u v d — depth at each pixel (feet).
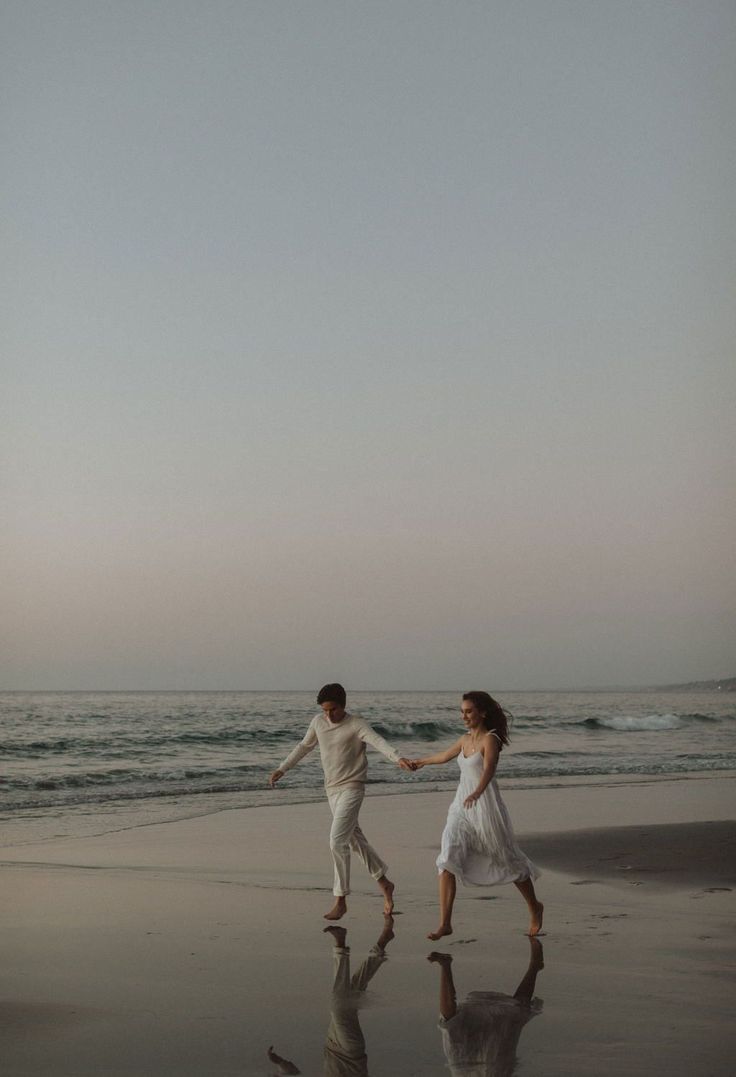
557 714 220.23
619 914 24.35
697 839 37.37
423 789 60.54
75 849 35.40
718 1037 14.90
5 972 18.52
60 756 92.02
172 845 36.58
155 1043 14.65
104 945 20.76
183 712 183.32
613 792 57.21
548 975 18.48
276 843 37.22
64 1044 14.56
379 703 274.36
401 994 17.29
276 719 157.89
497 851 21.70
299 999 16.97
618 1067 13.66
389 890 24.41
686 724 170.91
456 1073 13.48
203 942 21.11
